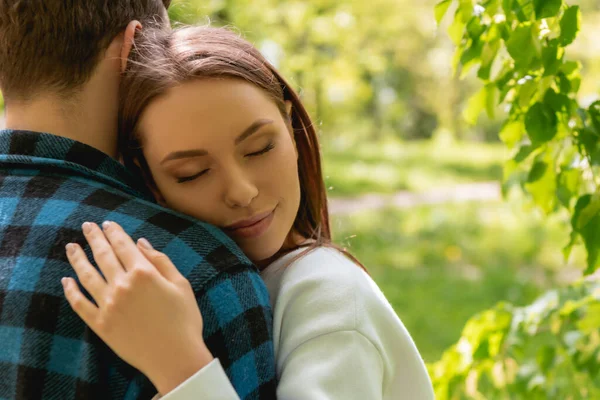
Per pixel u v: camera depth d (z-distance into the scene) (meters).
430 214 9.85
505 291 6.56
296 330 1.14
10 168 1.10
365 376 1.12
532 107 1.55
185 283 0.97
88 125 1.14
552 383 2.09
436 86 19.61
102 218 1.04
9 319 1.00
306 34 7.86
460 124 20.62
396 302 6.29
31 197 1.07
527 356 3.73
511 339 2.08
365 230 9.08
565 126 1.61
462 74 1.67
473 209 10.24
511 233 8.57
